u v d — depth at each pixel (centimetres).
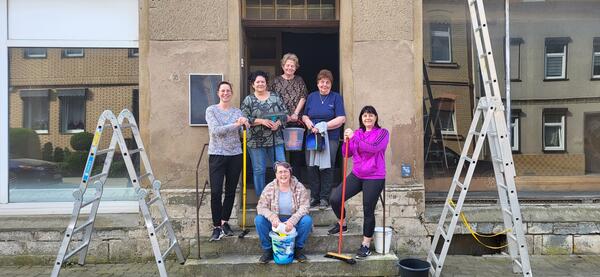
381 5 516
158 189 469
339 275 443
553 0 559
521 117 560
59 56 535
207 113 465
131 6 534
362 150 443
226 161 464
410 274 422
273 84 526
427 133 550
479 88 554
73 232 418
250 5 546
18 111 534
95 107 536
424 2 550
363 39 516
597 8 561
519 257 461
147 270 483
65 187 535
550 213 533
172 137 509
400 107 516
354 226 502
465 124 553
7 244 504
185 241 509
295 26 553
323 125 486
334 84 627
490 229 521
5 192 531
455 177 459
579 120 562
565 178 559
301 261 441
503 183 452
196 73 510
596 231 527
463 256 523
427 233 517
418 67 518
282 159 490
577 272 470
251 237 469
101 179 446
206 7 510
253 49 610
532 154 559
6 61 530
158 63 509
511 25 559
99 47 533
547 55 560
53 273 413
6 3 529
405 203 516
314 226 510
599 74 563
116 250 509
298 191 447
